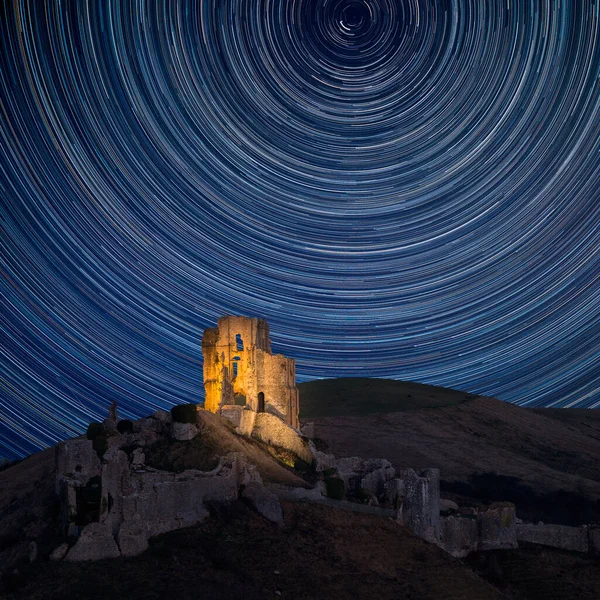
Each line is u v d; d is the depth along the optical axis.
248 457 83.62
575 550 88.56
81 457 68.56
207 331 103.25
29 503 70.94
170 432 81.62
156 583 58.81
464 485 128.62
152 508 64.56
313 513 73.75
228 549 64.56
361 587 65.38
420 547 75.06
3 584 58.00
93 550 60.56
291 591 61.78
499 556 83.62
